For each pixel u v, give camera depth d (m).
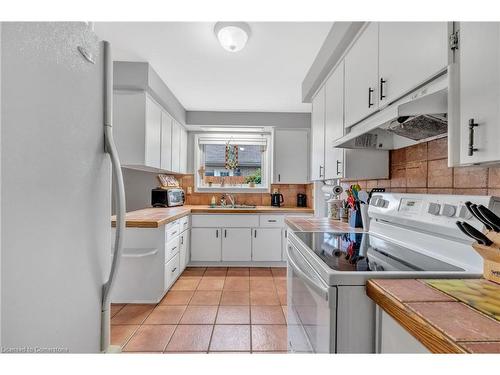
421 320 0.62
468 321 0.60
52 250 0.59
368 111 1.50
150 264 2.57
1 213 0.47
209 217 3.72
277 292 2.85
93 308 0.75
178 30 1.94
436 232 1.20
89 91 0.73
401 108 1.04
